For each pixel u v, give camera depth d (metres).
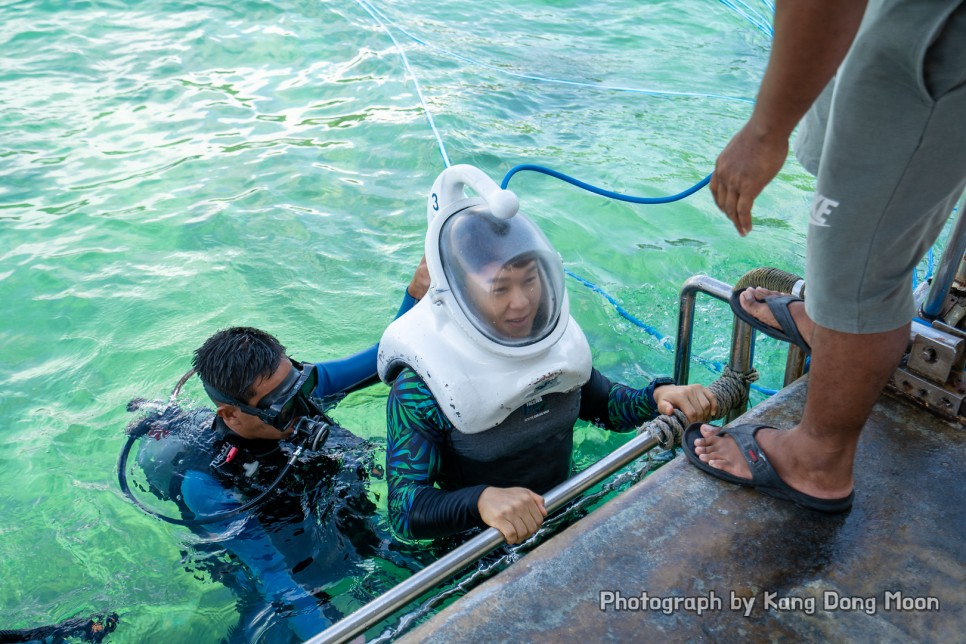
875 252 1.45
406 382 2.21
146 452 2.85
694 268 4.27
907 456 1.95
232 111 5.84
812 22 1.21
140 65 6.42
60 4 7.33
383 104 6.02
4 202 4.66
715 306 3.94
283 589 2.45
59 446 3.09
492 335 2.08
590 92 6.50
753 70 7.12
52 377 3.45
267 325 3.78
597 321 3.80
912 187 1.38
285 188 4.89
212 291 4.00
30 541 2.68
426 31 7.51
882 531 1.76
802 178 5.35
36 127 5.46
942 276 2.05
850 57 1.36
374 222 4.60
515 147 5.49
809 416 1.72
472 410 2.08
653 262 4.30
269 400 2.52
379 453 2.89
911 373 2.10
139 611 2.43
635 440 2.12
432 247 2.15
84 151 5.24
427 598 2.39
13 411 3.28
